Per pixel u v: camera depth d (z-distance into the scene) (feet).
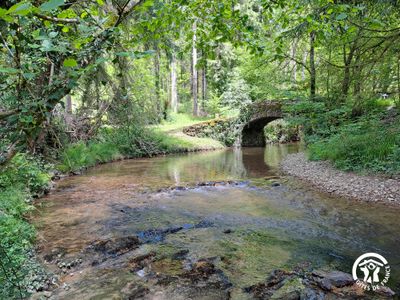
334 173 29.43
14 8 2.42
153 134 55.72
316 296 10.85
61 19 4.28
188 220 19.52
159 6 8.56
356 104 27.50
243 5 53.93
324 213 20.35
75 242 15.78
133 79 30.60
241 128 70.33
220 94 88.17
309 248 15.16
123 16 4.89
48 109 4.10
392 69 24.38
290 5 12.05
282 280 12.09
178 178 33.45
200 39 10.07
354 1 16.90
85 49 4.38
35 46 3.86
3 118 3.84
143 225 18.52
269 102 63.67
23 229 14.93
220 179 32.53
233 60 87.20
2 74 4.32
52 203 23.07
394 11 20.56
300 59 47.06
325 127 37.29
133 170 38.73
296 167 36.17
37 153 25.91
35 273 12.07
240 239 16.42
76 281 12.01
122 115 28.25
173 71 88.22
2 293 8.27
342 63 34.50
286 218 19.67
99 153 44.09
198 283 11.91
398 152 25.13
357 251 14.70
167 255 14.46
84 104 34.37
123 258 14.12
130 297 10.91
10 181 20.49
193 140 63.26
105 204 22.98
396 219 18.53
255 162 45.21
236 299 10.82
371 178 25.72
